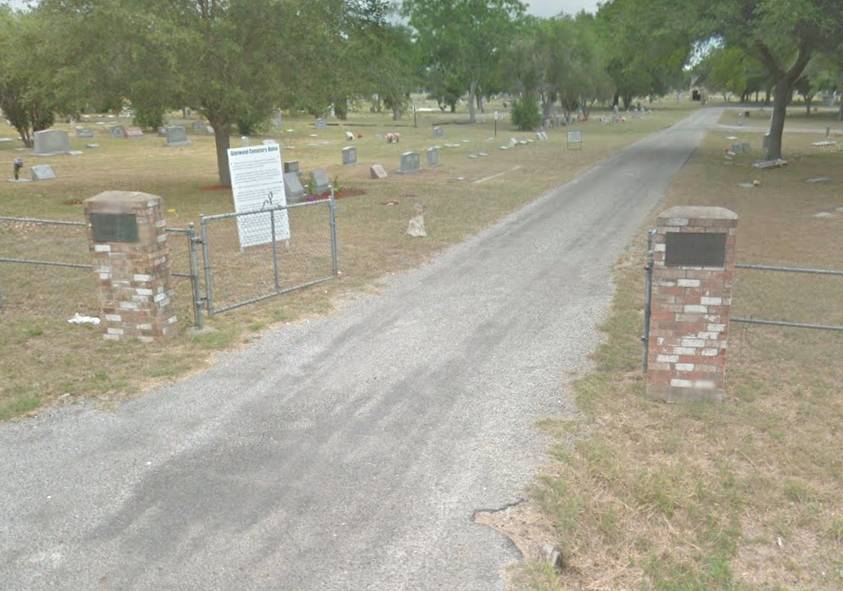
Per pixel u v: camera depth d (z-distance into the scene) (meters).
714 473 5.71
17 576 4.53
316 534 4.95
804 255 13.41
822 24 22.78
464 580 4.46
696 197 21.02
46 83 21.83
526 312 10.05
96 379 7.61
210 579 4.50
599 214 18.47
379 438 6.34
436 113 95.56
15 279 12.06
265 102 21.97
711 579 4.52
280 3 20.05
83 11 19.80
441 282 11.84
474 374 7.79
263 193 13.86
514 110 59.72
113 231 8.52
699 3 25.72
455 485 5.54
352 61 22.78
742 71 53.50
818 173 26.97
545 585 4.38
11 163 33.22
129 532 4.98
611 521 5.05
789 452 6.05
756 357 8.27
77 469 5.82
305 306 10.42
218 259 13.63
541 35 65.88
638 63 33.44
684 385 7.00
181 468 5.84
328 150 42.03
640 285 11.40
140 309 8.74
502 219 17.91
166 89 20.38
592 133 54.50
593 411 6.79
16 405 6.91
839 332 9.15
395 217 18.17
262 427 6.57
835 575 4.61
